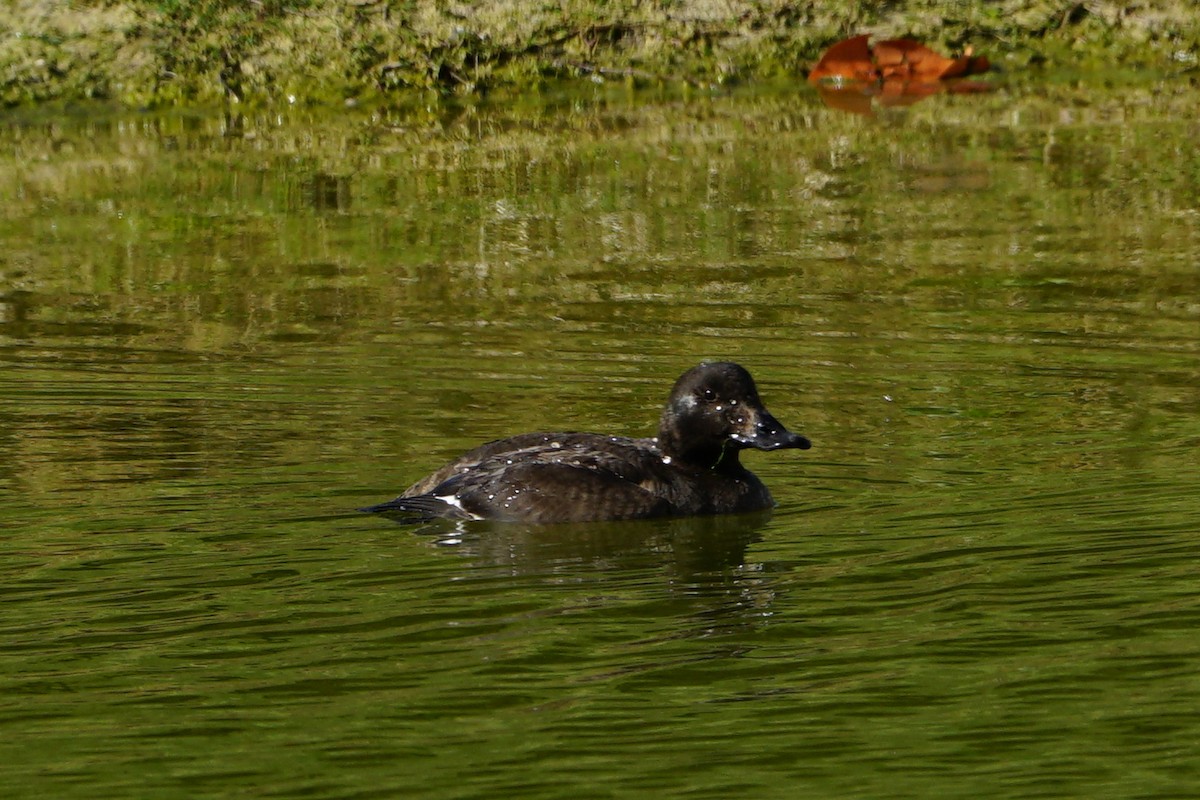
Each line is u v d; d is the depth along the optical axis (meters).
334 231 20.36
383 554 11.41
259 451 13.62
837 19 26.61
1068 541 11.48
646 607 10.49
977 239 19.88
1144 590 10.52
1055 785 8.12
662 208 21.06
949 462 13.42
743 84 25.92
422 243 19.92
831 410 14.77
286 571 11.07
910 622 10.14
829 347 16.50
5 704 9.11
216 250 19.72
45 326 17.09
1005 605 10.36
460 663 9.60
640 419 14.55
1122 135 23.59
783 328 17.05
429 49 25.69
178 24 25.50
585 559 11.41
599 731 8.76
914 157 22.92
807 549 11.58
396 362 16.03
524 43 25.95
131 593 10.67
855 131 23.97
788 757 8.44
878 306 17.75
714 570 11.16
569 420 14.51
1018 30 26.69
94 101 24.81
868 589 10.73
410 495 12.48
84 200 21.50
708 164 22.70
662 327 17.09
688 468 12.76
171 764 8.41
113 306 17.80
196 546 11.53
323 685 9.34
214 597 10.62
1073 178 21.94
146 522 11.98
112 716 8.95
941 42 26.53
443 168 22.69
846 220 20.62
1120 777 8.18
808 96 25.52
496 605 10.51
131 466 13.23
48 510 12.21
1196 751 8.42
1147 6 26.78
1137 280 18.42
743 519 12.33
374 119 24.59
